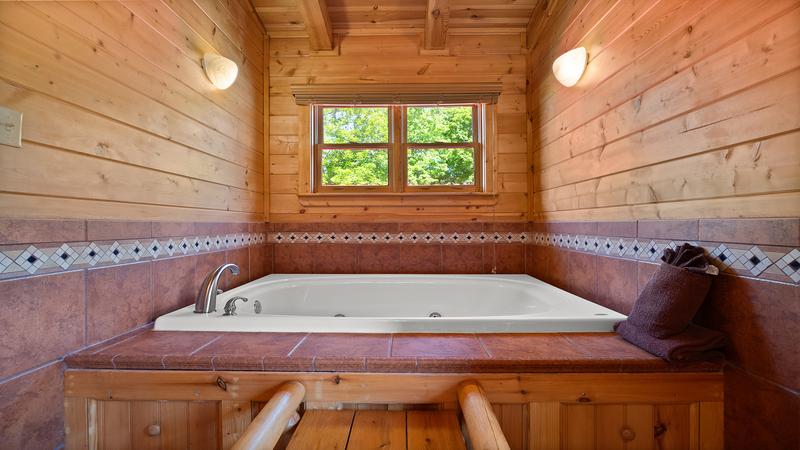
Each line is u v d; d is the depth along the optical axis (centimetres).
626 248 136
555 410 99
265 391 100
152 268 132
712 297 99
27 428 88
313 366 100
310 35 226
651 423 98
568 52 170
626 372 98
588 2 162
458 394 97
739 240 90
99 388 99
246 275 210
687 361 95
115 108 113
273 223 240
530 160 237
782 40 78
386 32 239
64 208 97
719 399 96
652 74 121
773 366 82
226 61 170
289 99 240
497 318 125
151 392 100
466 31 240
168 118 140
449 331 122
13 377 85
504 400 99
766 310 84
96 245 107
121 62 115
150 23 129
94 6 105
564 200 189
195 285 159
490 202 239
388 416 98
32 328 89
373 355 102
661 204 117
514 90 240
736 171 90
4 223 82
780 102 79
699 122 101
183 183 150
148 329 127
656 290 105
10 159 83
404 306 214
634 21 130
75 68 98
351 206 240
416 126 243
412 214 240
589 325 122
